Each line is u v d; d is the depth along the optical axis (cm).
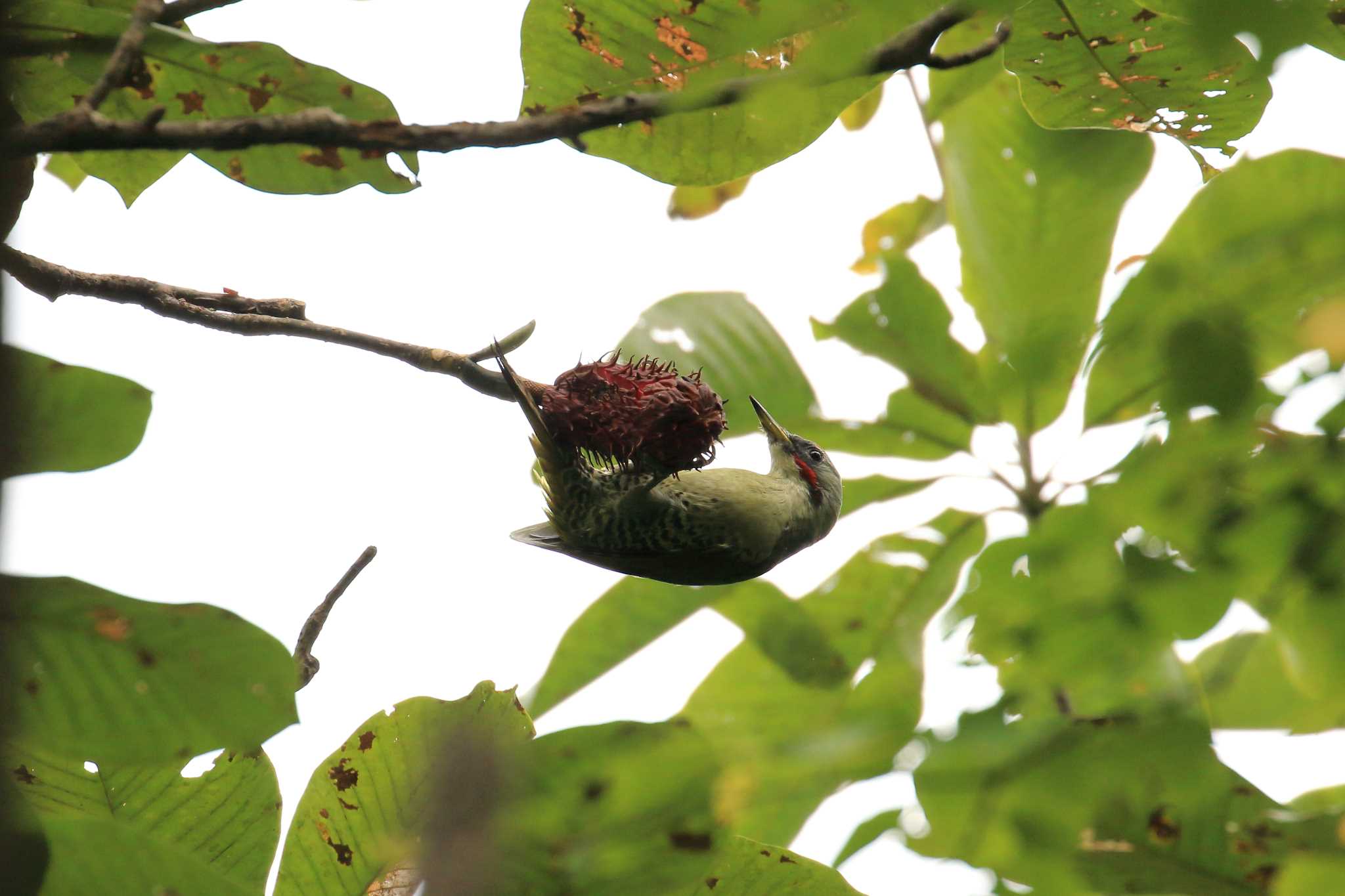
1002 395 806
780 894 523
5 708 442
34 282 586
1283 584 538
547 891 425
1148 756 456
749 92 504
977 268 823
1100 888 482
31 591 440
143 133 467
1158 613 527
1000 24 535
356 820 539
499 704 549
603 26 598
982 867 468
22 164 564
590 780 432
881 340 861
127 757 475
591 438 812
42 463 420
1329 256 526
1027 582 539
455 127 500
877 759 436
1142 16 631
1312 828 481
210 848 549
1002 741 434
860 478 856
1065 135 814
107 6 585
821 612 820
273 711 479
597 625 860
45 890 443
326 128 482
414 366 655
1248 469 522
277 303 651
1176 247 557
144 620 454
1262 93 649
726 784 437
